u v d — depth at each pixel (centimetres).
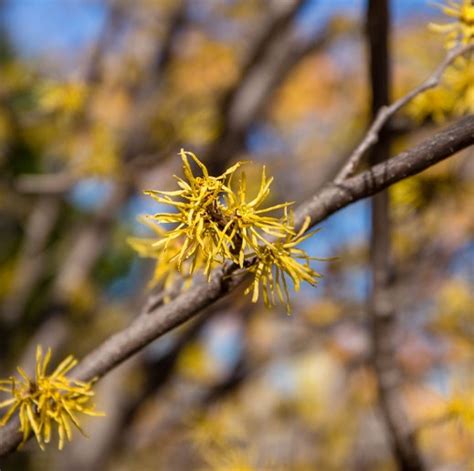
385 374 58
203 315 100
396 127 54
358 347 103
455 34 47
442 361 87
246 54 99
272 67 98
